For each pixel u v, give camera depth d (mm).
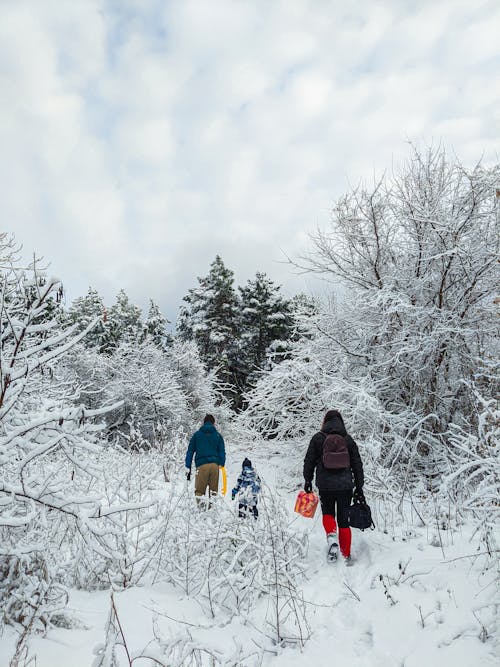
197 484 6430
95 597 3170
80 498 2350
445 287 7543
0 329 2389
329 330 8406
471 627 2691
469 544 3805
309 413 7656
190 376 16609
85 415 2438
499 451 3328
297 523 5289
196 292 31516
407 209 7590
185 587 3508
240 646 2316
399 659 2594
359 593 3463
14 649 2248
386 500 5309
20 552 2291
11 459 2566
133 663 2334
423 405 7199
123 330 38250
